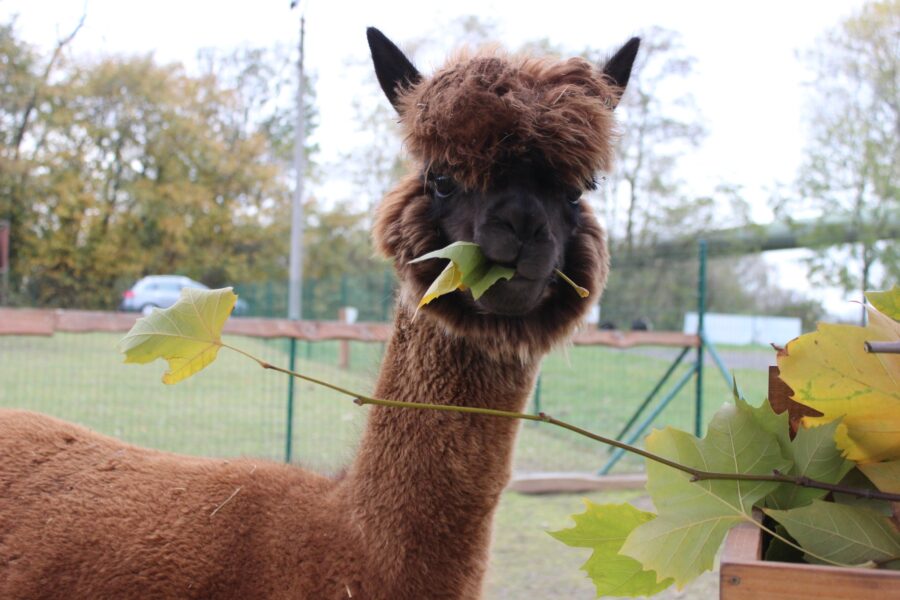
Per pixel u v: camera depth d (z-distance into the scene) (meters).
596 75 3.01
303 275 45.19
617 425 12.31
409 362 2.87
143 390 13.02
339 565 2.66
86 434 3.32
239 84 53.12
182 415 11.41
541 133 2.67
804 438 1.97
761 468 1.99
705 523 1.92
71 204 37.22
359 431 3.23
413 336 2.88
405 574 2.66
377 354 3.44
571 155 2.70
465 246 2.42
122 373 14.30
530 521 8.06
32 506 2.92
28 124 38.91
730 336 22.59
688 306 17.64
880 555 1.79
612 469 10.25
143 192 40.44
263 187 45.09
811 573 1.45
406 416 2.78
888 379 1.85
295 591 2.64
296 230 25.14
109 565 2.74
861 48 27.88
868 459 1.96
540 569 6.62
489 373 2.84
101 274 38.66
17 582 2.76
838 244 27.62
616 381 14.84
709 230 31.62
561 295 3.03
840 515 1.83
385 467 2.75
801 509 1.84
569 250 3.08
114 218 40.22
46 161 38.28
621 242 31.66
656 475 1.98
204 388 13.51
